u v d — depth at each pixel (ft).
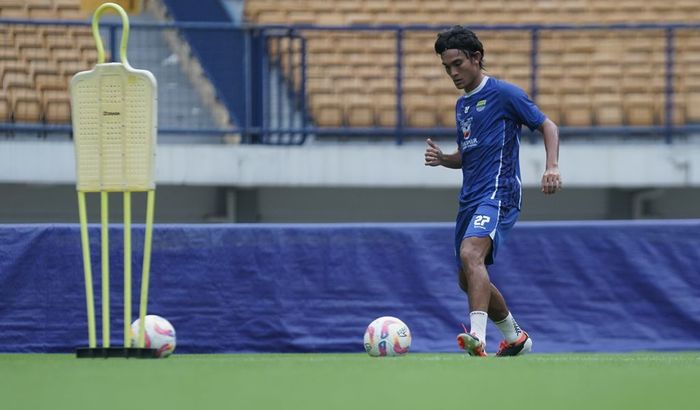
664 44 165.78
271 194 155.84
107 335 70.28
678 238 99.14
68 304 95.96
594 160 149.59
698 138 159.12
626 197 157.79
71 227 96.22
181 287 96.73
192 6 169.48
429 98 156.04
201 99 151.53
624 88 160.56
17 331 95.86
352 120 153.99
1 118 147.33
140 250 96.37
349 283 97.86
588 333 98.63
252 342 97.09
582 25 144.66
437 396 43.16
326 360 71.05
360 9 172.35
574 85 160.45
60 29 152.66
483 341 70.79
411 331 97.81
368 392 44.62
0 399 42.55
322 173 147.43
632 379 50.29
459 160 75.77
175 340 86.84
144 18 173.68
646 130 148.77
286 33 150.82
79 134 67.97
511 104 72.43
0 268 95.86
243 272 97.30
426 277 98.27
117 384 48.26
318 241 97.86
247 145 146.30
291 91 145.18
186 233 96.94
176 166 145.69
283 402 41.11
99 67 67.41
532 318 98.48
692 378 50.85
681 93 160.97
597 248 99.04
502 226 72.43
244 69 145.48
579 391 44.98
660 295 98.78
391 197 158.10
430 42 162.09
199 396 43.29
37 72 149.59
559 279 98.84
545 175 71.77
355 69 157.38
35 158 143.13
